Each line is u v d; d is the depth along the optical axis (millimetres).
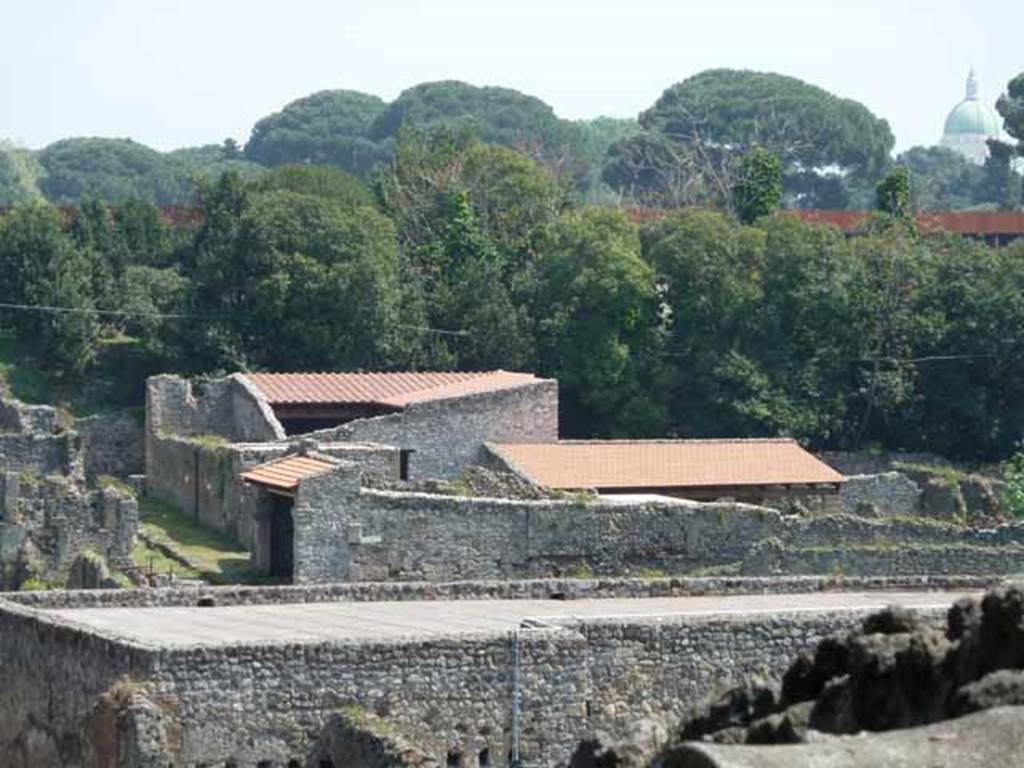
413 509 172250
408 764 78438
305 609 96625
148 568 179250
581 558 173500
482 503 172875
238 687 81625
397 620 91125
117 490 197000
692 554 174875
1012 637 57906
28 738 90000
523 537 172875
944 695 58656
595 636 86500
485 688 84062
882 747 50156
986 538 178125
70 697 86750
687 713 66562
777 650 88375
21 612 92500
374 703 82875
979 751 50125
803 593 104938
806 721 60438
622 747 62750
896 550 175375
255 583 172125
